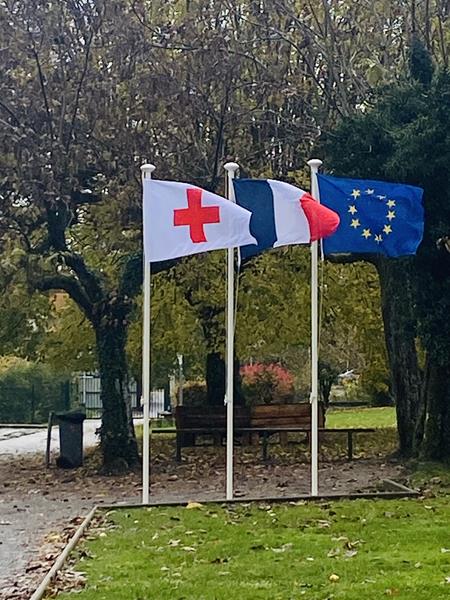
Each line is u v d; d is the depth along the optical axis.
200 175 18.02
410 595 7.20
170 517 11.40
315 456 12.84
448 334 15.34
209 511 11.85
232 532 10.21
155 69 17.75
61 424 19.22
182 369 31.80
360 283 21.44
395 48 18.69
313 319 12.86
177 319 22.48
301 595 7.32
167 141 17.91
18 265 17.02
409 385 18.77
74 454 19.12
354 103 18.67
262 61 18.78
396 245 12.98
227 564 8.58
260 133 18.95
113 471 17.73
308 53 18.72
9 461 21.41
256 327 21.27
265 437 19.22
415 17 17.66
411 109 14.88
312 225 12.55
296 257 19.12
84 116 17.56
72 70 17.64
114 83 17.59
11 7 17.53
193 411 19.83
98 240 19.06
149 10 18.38
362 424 28.81
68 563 8.82
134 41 17.73
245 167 18.53
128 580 8.01
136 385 44.16
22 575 8.63
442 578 7.75
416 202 13.06
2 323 20.94
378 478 15.64
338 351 35.66
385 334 19.00
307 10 18.75
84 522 11.12
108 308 18.19
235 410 20.14
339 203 12.92
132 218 17.88
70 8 17.62
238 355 23.69
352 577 7.90
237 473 17.23
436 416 15.69
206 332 21.86
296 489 14.55
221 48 18.08
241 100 18.73
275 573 8.12
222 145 18.47
